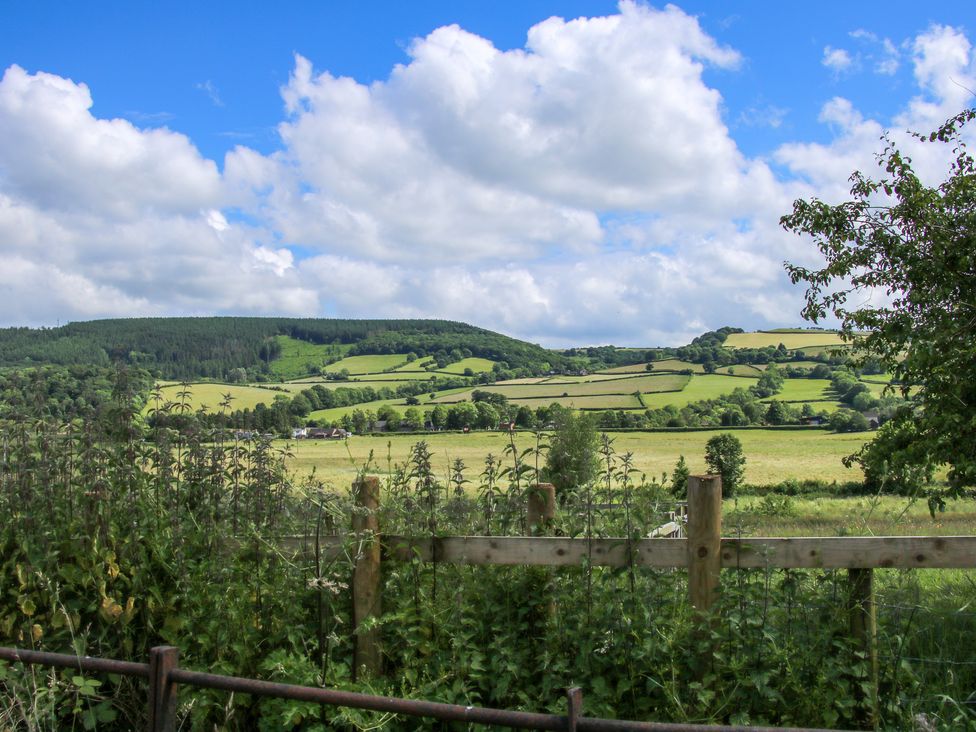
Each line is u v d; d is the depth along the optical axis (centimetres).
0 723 454
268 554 576
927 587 754
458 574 570
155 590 533
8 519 582
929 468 1055
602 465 590
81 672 495
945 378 1039
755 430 10981
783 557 503
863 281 1202
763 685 468
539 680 521
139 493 601
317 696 314
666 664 499
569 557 530
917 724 418
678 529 641
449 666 520
